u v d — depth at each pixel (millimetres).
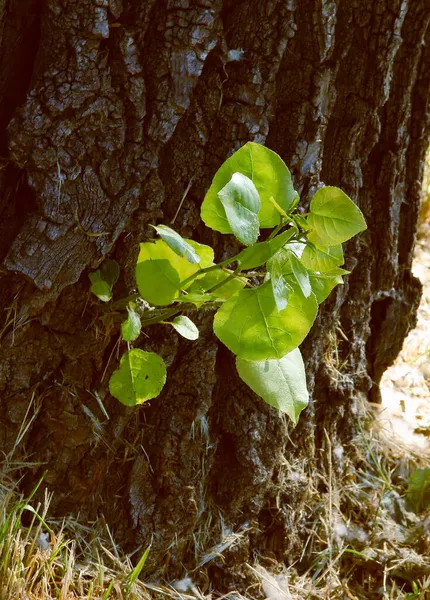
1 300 1088
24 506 1090
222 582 1202
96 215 1070
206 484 1205
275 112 1136
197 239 1134
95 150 1061
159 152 1099
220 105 1100
